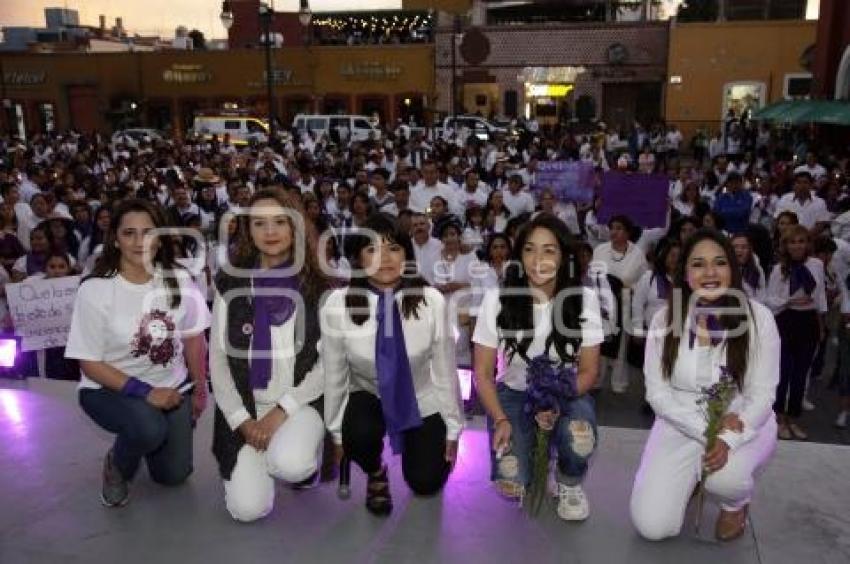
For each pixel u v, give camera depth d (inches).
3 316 265.6
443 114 1291.8
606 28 1218.6
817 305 226.5
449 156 709.9
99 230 310.5
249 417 143.1
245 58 1429.6
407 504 152.9
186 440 159.0
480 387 143.8
